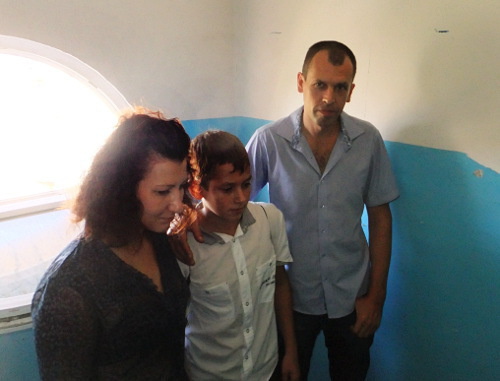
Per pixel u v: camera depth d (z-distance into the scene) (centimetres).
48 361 62
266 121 176
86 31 149
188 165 79
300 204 119
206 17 176
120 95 160
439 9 108
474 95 105
